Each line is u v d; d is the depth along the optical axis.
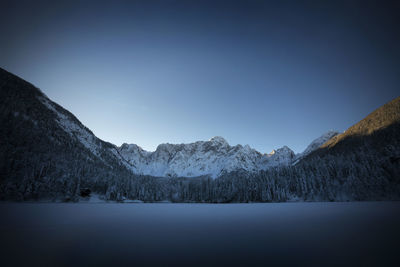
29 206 79.94
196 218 47.56
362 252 17.48
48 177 127.88
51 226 33.41
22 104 195.38
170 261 15.80
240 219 44.97
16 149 132.12
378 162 139.75
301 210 67.12
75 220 41.22
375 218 39.81
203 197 190.62
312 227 31.75
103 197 145.88
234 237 25.19
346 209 64.06
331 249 18.70
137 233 28.05
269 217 48.00
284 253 17.80
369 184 127.88
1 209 62.41
